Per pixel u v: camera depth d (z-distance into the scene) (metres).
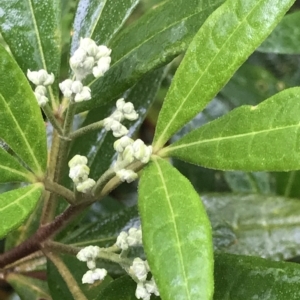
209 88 0.18
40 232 0.23
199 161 0.18
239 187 0.35
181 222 0.15
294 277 0.20
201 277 0.14
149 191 0.16
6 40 0.23
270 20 0.17
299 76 0.38
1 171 0.18
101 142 0.29
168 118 0.18
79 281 0.27
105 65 0.18
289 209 0.30
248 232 0.29
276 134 0.16
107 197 0.37
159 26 0.23
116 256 0.19
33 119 0.18
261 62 0.38
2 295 0.34
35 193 0.17
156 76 0.29
